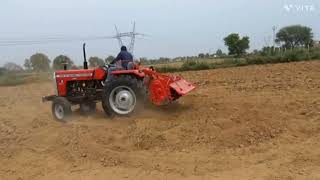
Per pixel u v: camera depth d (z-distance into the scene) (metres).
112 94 8.46
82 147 6.94
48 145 7.30
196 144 6.72
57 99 8.91
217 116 7.76
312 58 22.27
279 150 6.22
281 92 9.92
